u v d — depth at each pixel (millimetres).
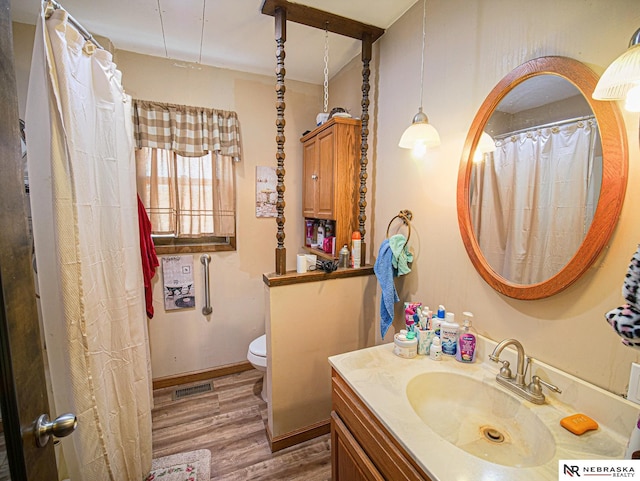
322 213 2027
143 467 1455
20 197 563
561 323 909
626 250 757
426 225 1451
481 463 712
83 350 1053
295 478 1490
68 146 992
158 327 2232
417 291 1534
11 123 541
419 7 1449
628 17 737
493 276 1095
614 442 761
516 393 961
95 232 1168
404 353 1206
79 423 1044
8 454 519
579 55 842
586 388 840
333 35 1775
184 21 1676
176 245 2252
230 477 1489
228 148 2252
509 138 1037
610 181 767
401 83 1590
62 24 955
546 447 797
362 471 987
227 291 2406
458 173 1247
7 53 534
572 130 854
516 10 1009
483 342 1160
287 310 1623
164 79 2092
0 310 503
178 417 1931
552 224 913
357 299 1809
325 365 1760
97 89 1192
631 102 676
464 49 1215
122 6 1542
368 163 1910
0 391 508
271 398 1647
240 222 2391
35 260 1067
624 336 633
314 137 2119
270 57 2078
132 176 1519
